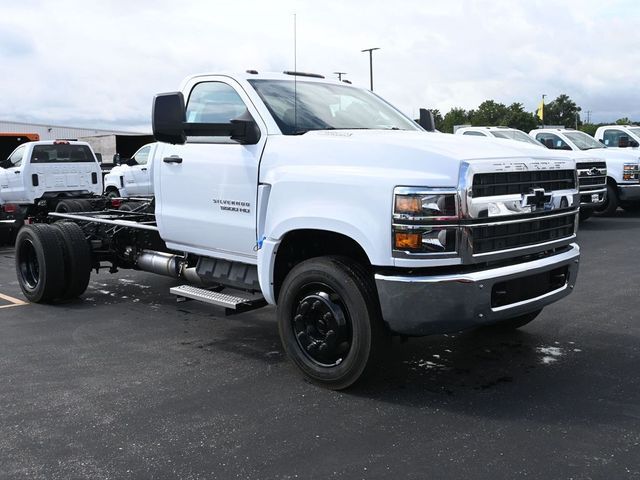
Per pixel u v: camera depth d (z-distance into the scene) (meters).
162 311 7.11
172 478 3.35
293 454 3.58
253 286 5.27
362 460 3.49
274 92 5.25
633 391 4.40
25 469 3.46
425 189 3.96
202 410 4.23
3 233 14.35
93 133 50.75
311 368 4.58
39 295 7.35
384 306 4.13
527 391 4.44
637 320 6.19
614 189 14.81
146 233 7.09
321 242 4.84
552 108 128.12
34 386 4.73
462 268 4.08
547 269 4.47
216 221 5.30
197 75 5.62
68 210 11.22
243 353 5.48
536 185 4.44
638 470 3.31
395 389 4.52
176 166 5.64
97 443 3.76
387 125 5.61
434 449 3.60
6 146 20.70
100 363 5.26
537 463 3.41
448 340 5.64
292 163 4.67
